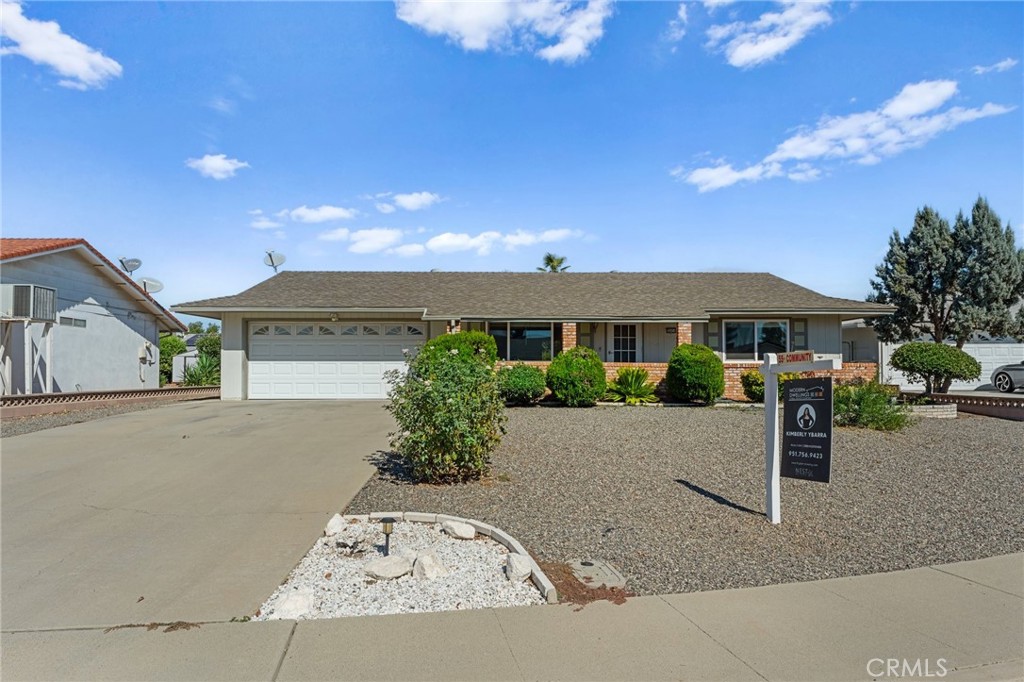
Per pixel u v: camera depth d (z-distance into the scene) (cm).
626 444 1023
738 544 564
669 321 1814
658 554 535
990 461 949
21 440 1057
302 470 834
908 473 861
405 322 1850
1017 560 536
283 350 1834
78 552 542
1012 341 2467
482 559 519
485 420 787
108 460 897
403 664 360
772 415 639
